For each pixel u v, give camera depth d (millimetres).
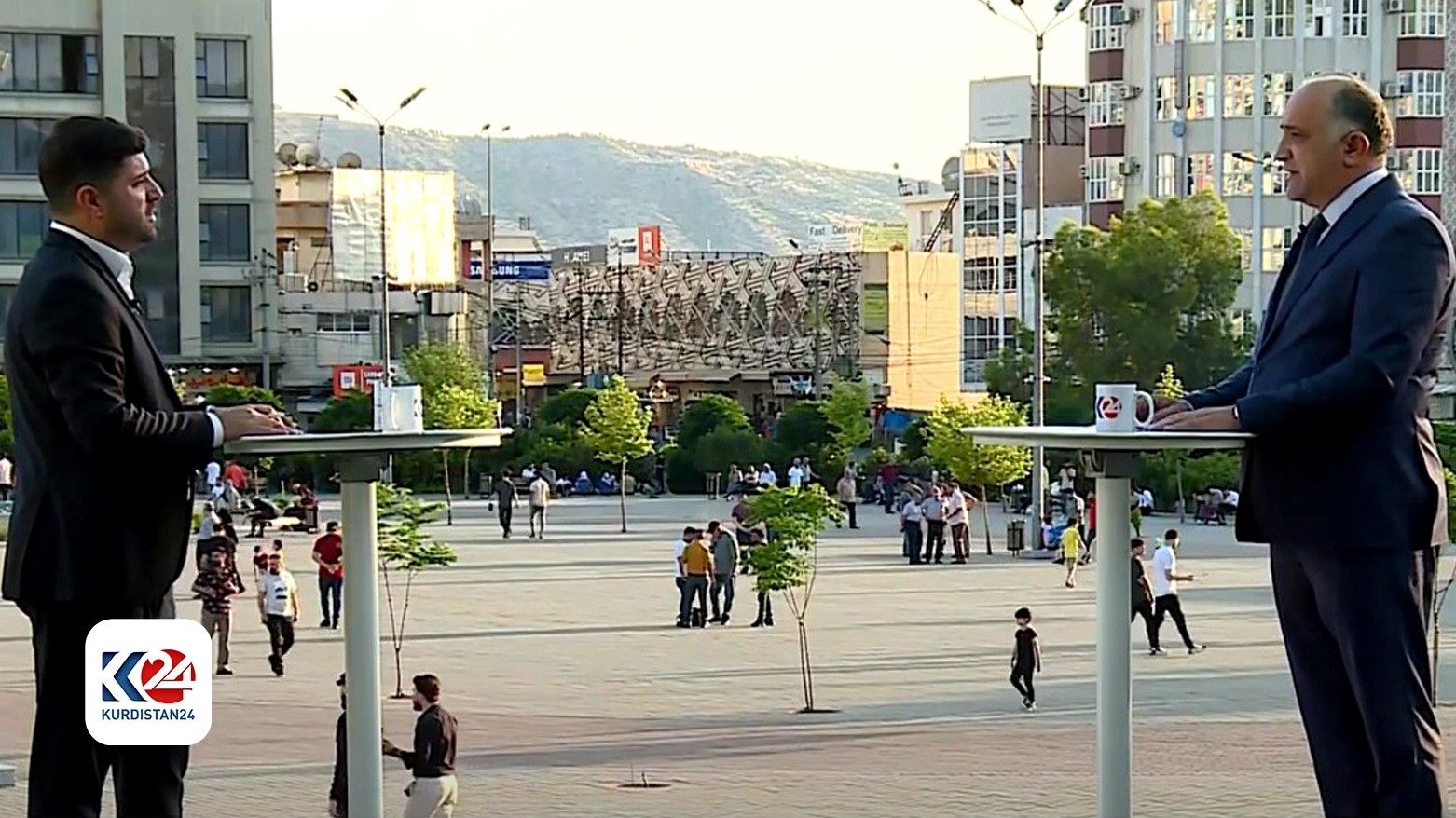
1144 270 63062
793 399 92688
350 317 77625
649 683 22531
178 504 4871
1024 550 44562
